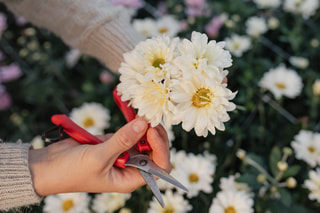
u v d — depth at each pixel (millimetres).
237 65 775
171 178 410
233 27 861
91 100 821
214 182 655
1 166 386
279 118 757
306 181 571
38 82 899
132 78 379
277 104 729
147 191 621
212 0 992
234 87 760
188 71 351
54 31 521
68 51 960
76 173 400
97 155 390
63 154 407
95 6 483
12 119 848
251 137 713
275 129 738
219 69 364
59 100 878
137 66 380
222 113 363
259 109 733
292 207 604
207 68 355
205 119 363
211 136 665
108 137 469
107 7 491
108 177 415
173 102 373
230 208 562
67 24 496
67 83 907
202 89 365
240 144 712
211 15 945
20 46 1047
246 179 588
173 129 609
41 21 511
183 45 365
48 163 403
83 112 682
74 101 877
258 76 780
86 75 892
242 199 561
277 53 877
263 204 604
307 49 858
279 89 677
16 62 1021
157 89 364
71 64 875
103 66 882
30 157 409
